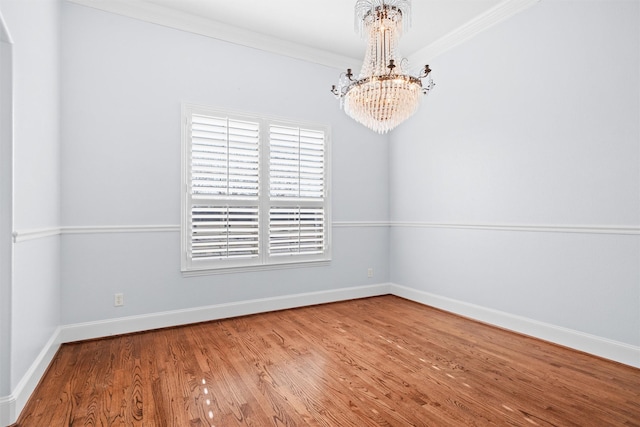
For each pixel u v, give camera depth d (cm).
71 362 238
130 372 223
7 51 168
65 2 277
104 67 291
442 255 375
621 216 236
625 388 202
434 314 357
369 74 238
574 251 262
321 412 177
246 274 354
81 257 281
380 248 443
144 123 306
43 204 226
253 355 250
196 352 256
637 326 229
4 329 167
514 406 183
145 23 308
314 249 394
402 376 217
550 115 276
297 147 380
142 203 305
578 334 258
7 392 167
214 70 338
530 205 290
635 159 229
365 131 432
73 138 278
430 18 329
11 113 169
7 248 168
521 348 264
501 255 314
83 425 167
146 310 306
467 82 346
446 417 173
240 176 346
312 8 313
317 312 365
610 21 241
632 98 230
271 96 367
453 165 362
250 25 341
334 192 409
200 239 329
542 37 282
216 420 171
